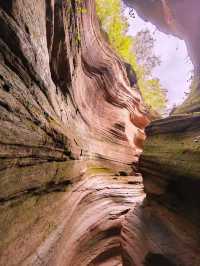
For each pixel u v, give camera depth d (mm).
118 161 18750
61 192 7199
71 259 6938
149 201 7973
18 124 4062
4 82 3834
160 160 6840
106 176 14500
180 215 5617
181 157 5703
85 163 11977
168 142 7043
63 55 9156
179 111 10492
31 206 4773
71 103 11164
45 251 4965
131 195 12430
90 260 8406
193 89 11656
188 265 4746
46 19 7438
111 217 10297
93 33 16406
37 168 5129
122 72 25484
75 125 11289
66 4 9055
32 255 4398
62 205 6957
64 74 9711
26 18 5227
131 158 21734
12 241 3777
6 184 3607
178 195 5781
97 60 17656
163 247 5719
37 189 5207
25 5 5160
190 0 11289
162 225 6426
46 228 5391
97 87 17578
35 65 5754
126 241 8234
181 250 5156
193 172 4898
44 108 6285
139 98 29734
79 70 12719
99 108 18359
